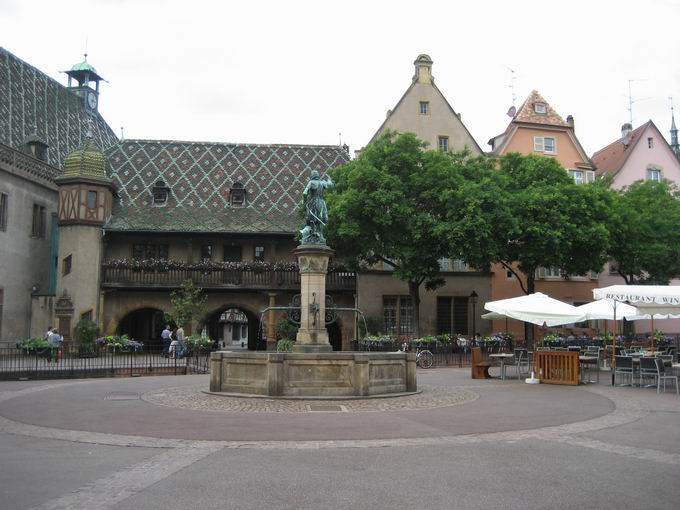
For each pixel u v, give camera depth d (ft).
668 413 45.57
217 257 134.82
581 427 39.17
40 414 44.80
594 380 73.26
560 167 115.03
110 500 23.18
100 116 170.71
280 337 124.06
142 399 53.26
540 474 27.09
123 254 132.26
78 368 82.69
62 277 124.16
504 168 119.14
